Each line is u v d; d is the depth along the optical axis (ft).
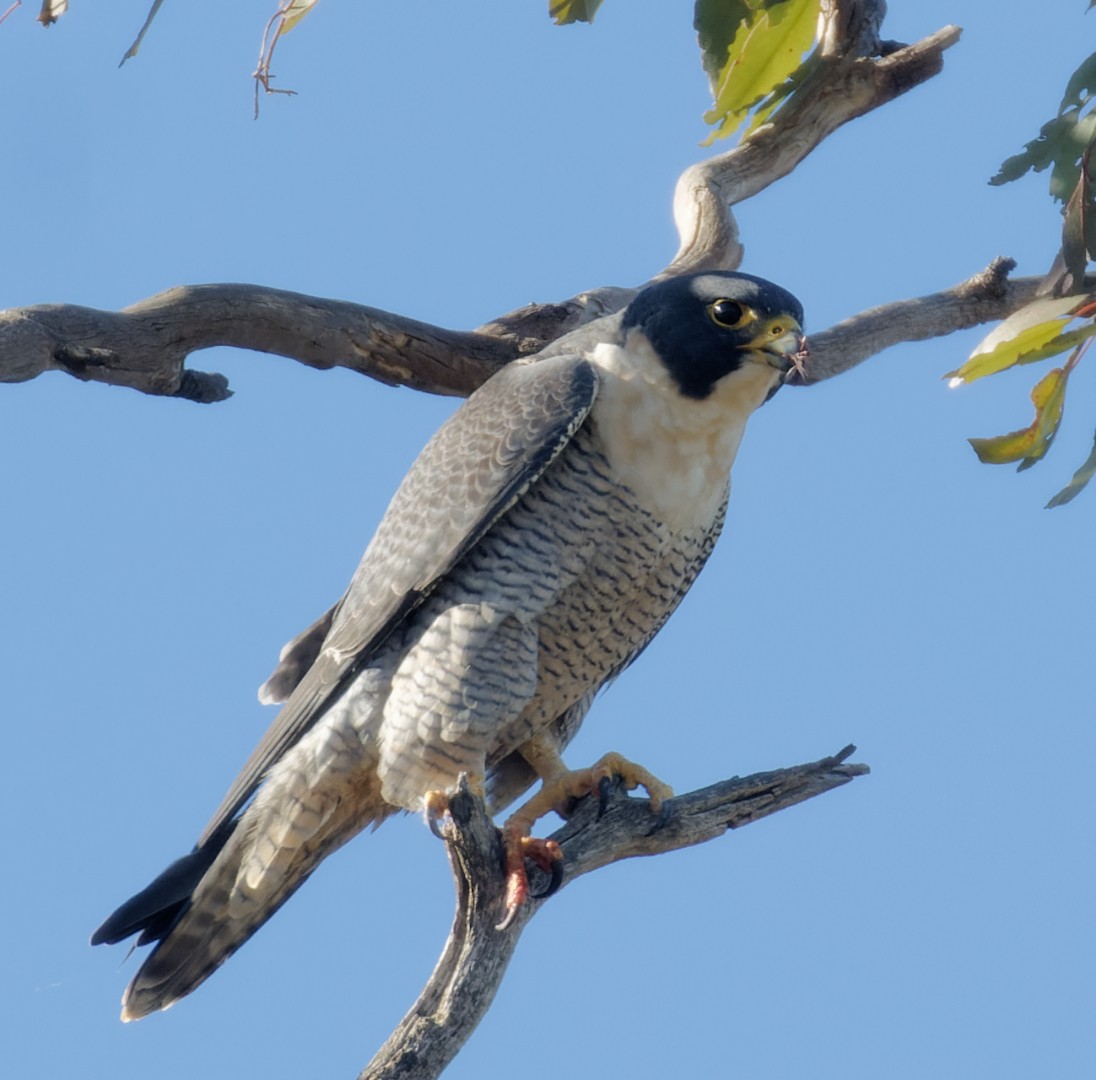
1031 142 28.91
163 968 37.55
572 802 35.42
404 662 35.68
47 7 28.84
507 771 39.55
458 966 30.27
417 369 41.29
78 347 35.42
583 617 36.52
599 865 33.45
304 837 36.68
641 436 35.45
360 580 36.96
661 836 33.68
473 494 35.17
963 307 46.11
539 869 32.81
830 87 46.39
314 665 37.01
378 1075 29.25
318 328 39.34
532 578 35.40
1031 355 27.25
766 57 38.32
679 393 35.42
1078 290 29.07
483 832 30.01
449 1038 29.78
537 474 35.04
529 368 36.83
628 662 39.93
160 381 37.52
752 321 34.94
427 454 37.19
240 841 36.88
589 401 35.42
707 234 44.70
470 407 37.17
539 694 37.35
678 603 38.52
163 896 36.63
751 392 35.47
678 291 35.58
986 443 27.94
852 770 34.83
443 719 35.09
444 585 35.76
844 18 45.78
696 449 35.78
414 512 35.96
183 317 37.11
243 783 36.73
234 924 37.65
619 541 35.94
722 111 39.37
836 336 44.60
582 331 37.99
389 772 35.53
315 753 36.14
